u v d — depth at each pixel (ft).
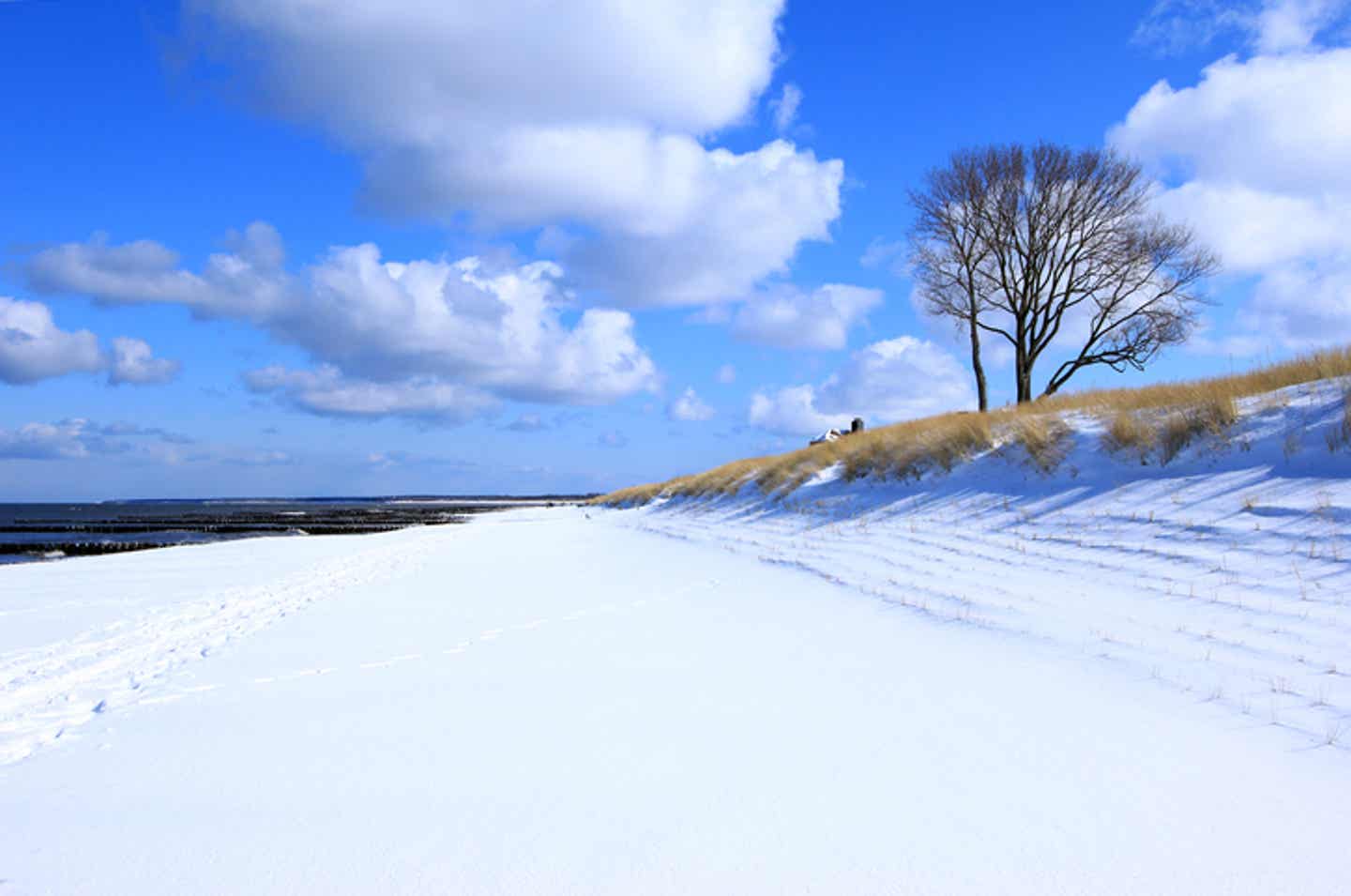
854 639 25.44
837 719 17.51
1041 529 37.04
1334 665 18.33
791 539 51.47
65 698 20.83
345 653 25.52
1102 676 19.69
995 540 37.52
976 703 18.35
